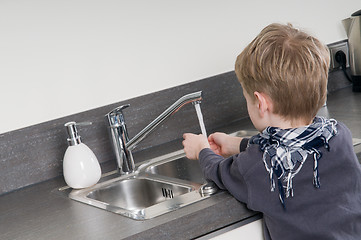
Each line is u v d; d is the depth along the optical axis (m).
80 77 1.77
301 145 1.17
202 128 1.56
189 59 1.98
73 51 1.75
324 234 1.15
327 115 1.86
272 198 1.17
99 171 1.58
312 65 1.17
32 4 1.67
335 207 1.16
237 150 1.52
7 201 1.57
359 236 1.18
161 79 1.93
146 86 1.90
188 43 1.98
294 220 1.17
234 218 1.23
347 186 1.18
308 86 1.18
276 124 1.24
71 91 1.76
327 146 1.18
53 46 1.72
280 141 1.18
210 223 1.20
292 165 1.16
